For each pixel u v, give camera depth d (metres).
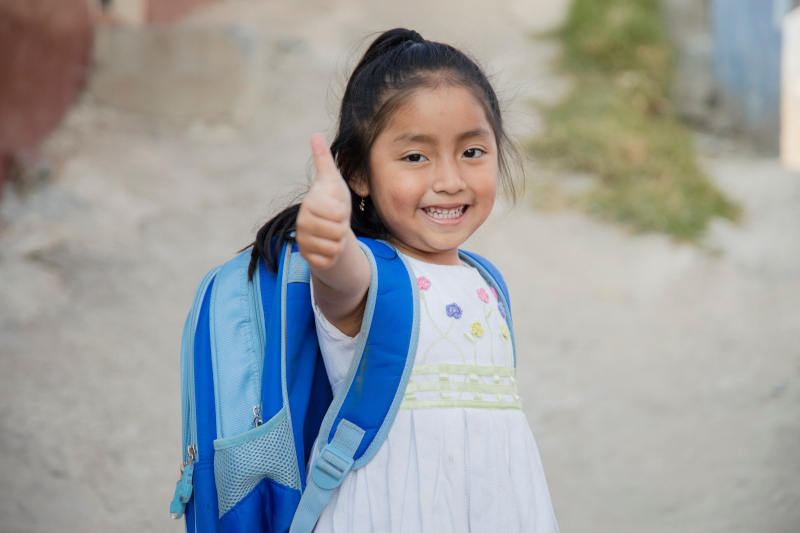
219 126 6.71
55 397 3.42
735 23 7.93
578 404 3.73
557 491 3.05
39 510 2.73
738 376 3.92
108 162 5.77
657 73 8.09
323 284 1.23
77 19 6.51
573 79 7.85
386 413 1.32
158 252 4.89
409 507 1.28
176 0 8.91
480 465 1.33
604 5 9.05
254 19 9.23
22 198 5.01
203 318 1.48
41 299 4.17
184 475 1.40
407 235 1.45
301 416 1.40
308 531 1.31
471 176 1.43
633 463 3.24
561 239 5.57
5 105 5.22
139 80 6.72
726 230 5.79
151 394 3.57
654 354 4.21
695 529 2.77
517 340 4.35
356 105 1.48
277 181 5.93
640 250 5.46
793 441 3.28
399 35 1.56
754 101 7.68
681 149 6.88
